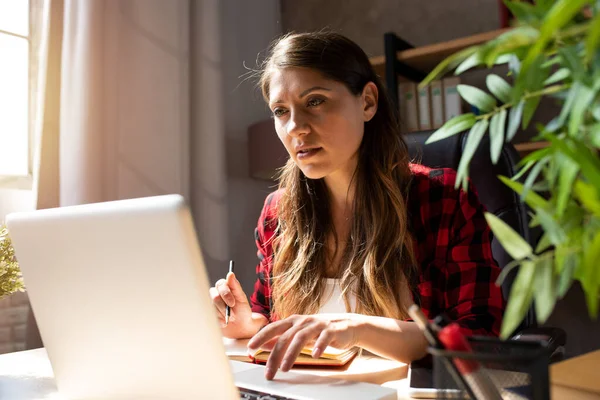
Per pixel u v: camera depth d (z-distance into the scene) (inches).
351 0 116.3
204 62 95.5
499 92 17.0
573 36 15.0
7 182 81.2
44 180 76.4
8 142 82.0
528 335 44.0
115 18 82.4
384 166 52.9
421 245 53.0
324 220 54.8
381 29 113.3
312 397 29.6
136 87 85.5
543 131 14.0
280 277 54.8
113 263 27.6
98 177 77.5
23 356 45.8
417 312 17.3
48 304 30.5
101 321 29.0
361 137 51.4
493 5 101.5
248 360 41.9
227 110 108.4
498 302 47.1
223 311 50.7
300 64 47.7
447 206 52.6
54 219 28.9
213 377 27.0
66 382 31.6
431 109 95.7
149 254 26.5
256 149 102.4
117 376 29.6
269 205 62.0
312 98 47.8
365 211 51.8
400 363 40.0
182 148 90.8
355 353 41.1
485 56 15.1
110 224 27.1
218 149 96.0
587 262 12.9
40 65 76.2
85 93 76.7
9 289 41.3
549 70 16.1
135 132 85.0
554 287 14.0
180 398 28.0
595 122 15.1
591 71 14.3
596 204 12.9
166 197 26.0
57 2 78.3
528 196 15.4
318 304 52.1
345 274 50.9
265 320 53.6
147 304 27.3
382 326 39.0
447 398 19.6
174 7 90.8
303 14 121.8
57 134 78.0
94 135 77.2
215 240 94.5
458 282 48.8
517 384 17.8
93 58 77.6
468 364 17.4
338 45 50.0
